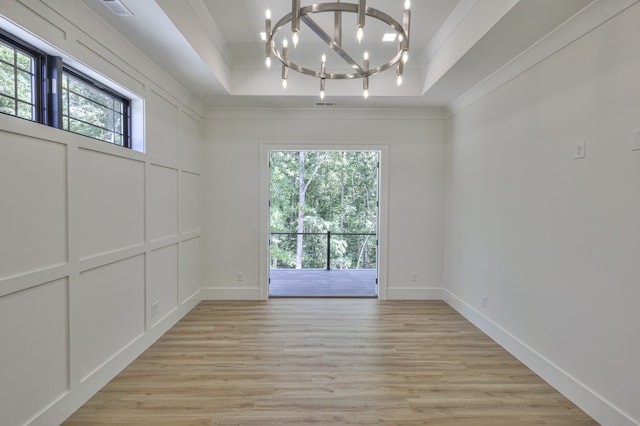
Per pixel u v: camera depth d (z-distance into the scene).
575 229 2.25
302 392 2.36
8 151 1.67
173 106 3.58
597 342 2.06
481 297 3.56
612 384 1.95
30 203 1.79
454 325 3.68
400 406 2.21
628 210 1.86
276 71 4.02
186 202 4.01
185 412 2.13
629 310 1.85
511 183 3.00
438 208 4.64
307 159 9.73
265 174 4.59
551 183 2.49
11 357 1.70
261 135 4.58
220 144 4.57
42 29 1.83
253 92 4.02
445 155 4.59
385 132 4.60
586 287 2.15
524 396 2.33
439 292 4.67
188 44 2.69
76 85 2.33
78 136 2.14
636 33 1.81
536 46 2.59
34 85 1.97
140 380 2.51
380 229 4.64
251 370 2.67
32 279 1.79
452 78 3.36
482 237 3.55
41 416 1.87
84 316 2.22
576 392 2.22
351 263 9.71
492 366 2.76
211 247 4.61
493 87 3.30
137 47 2.75
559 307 2.39
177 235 3.72
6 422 1.67
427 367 2.73
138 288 2.92
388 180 4.61
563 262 2.36
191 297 4.18
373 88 3.99
